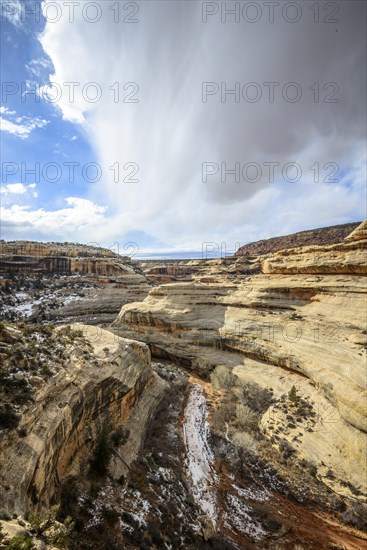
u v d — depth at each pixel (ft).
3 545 24.84
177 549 47.42
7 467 36.06
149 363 99.81
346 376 78.89
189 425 91.97
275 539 55.83
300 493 65.46
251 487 68.80
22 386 47.44
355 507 59.11
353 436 68.44
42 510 38.14
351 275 111.75
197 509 60.18
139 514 51.11
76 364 63.46
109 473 57.21
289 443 77.61
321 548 54.34
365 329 91.40
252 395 101.81
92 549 39.83
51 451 43.75
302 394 92.38
